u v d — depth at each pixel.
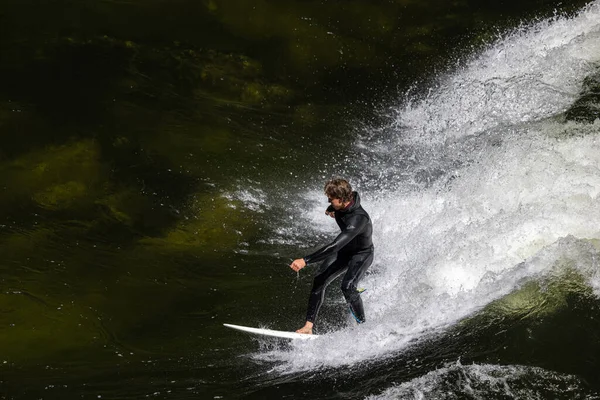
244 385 18.25
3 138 30.48
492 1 43.25
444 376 17.31
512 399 16.34
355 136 33.44
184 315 21.75
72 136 31.00
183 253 25.05
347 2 41.59
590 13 38.84
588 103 30.39
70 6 40.34
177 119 33.22
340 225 20.11
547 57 34.78
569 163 24.55
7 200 27.02
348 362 18.73
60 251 24.53
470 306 19.73
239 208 27.80
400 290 21.52
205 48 37.94
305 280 23.80
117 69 36.12
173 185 28.78
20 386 18.27
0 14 39.06
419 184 28.81
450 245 22.03
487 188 24.83
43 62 36.06
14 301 21.78
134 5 41.03
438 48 39.25
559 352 17.56
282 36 39.19
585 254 20.11
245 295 22.84
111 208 27.14
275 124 33.91
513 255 21.41
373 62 38.50
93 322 21.17
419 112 34.78
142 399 17.81
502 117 31.56
